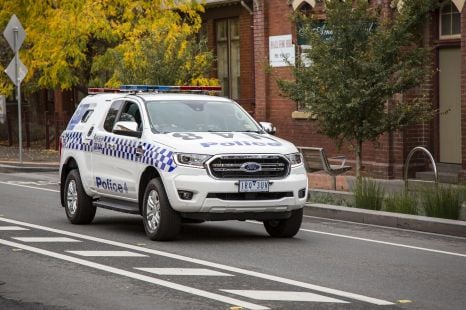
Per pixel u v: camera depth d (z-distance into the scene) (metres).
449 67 27.75
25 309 11.48
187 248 16.30
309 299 11.90
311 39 22.72
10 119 46.31
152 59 31.33
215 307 11.42
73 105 52.50
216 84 32.62
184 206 16.64
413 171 28.22
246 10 36.75
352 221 20.62
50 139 46.12
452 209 19.39
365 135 22.59
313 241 17.34
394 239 17.70
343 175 30.28
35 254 15.48
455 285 12.92
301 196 17.28
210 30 39.16
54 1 38.97
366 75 22.14
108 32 36.34
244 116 18.83
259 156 16.88
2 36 42.69
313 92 22.78
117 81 34.97
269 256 15.43
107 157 18.83
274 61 33.69
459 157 27.59
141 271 13.89
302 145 32.97
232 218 16.88
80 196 19.59
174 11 38.47
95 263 14.59
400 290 12.55
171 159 16.81
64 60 37.19
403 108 22.42
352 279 13.34
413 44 24.83
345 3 22.22
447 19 27.69
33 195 26.05
